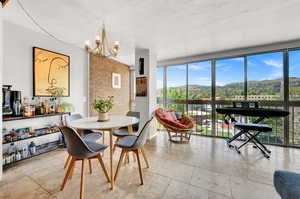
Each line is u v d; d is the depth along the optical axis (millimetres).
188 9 1820
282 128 2959
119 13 1915
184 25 2248
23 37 2336
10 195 1447
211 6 1759
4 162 1905
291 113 2857
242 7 1777
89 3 1697
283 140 2949
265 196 1463
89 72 3635
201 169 2004
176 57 4066
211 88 3713
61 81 2932
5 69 2141
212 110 3707
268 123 3131
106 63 4176
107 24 2223
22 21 2150
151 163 2184
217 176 1830
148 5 1738
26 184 1631
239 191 1544
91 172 1907
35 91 2477
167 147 2881
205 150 2713
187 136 3646
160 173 1899
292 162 2195
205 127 3812
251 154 2510
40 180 1710
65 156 2393
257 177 1802
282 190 975
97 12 1894
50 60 2721
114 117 2371
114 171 1943
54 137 2863
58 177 1776
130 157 2406
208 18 2043
